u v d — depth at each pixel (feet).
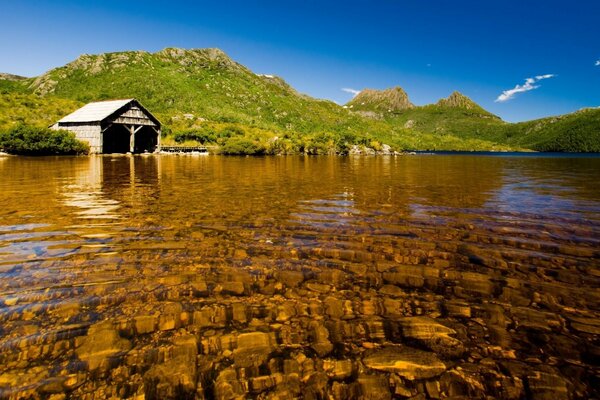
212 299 13.26
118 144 156.04
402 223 25.20
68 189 39.99
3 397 8.32
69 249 18.56
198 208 29.96
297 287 14.47
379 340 10.96
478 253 18.88
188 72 471.21
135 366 9.52
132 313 12.13
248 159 125.59
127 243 19.72
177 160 108.37
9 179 49.14
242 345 10.54
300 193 39.47
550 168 100.58
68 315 11.92
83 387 8.75
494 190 44.24
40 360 9.66
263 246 19.53
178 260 17.16
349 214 28.02
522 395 8.82
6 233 21.34
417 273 16.12
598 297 13.96
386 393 8.83
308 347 10.53
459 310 12.85
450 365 9.86
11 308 12.25
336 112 572.92
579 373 9.58
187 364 9.66
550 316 12.51
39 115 168.14
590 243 20.74
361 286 14.67
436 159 174.50
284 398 8.59
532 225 24.88
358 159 149.89
